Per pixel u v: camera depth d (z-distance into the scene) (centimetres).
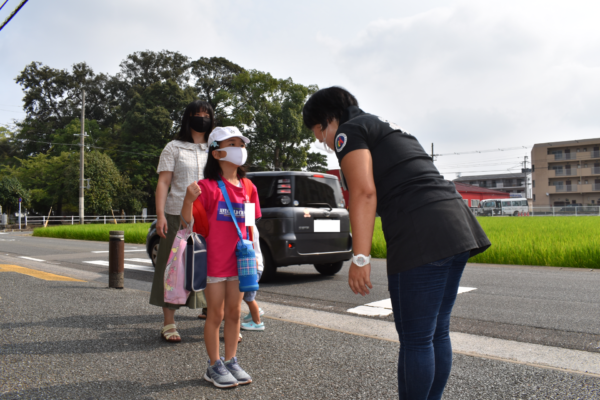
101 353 300
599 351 311
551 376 256
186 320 400
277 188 638
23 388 238
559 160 6059
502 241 1076
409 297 163
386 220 169
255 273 250
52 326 367
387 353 301
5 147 5938
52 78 5809
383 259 973
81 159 3325
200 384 246
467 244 162
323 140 198
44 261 923
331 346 318
